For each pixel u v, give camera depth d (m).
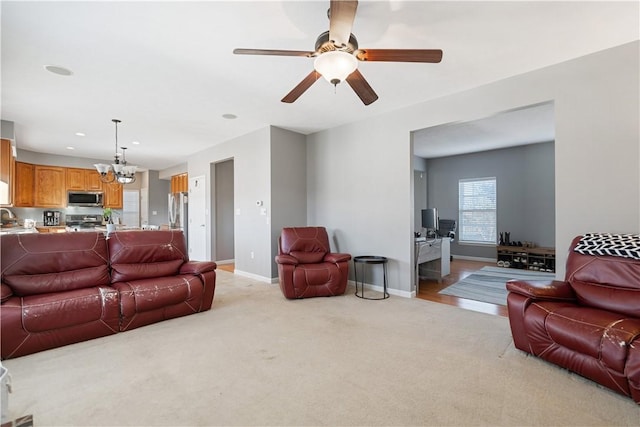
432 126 3.74
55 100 3.62
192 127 4.84
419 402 1.76
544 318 2.13
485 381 1.97
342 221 4.77
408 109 3.95
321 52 1.92
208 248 6.41
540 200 6.35
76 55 2.62
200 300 3.31
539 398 1.79
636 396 1.68
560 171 2.86
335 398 1.81
